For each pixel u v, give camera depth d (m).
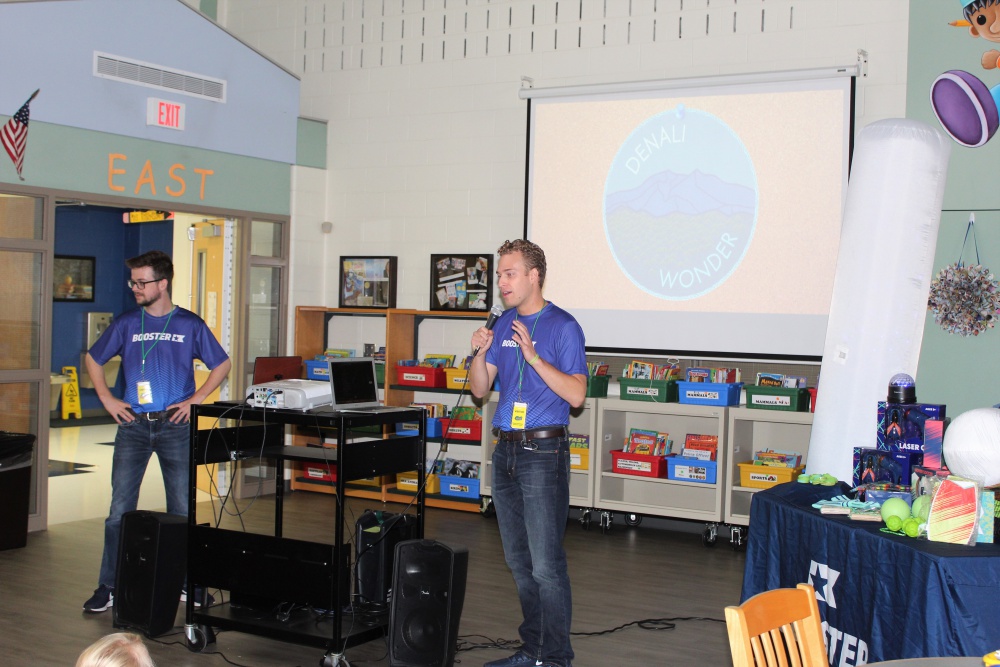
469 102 7.36
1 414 5.82
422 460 4.14
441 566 3.56
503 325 3.72
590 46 6.88
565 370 3.52
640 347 6.56
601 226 6.67
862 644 2.92
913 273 4.53
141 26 6.45
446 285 7.33
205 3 8.53
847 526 3.03
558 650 3.51
